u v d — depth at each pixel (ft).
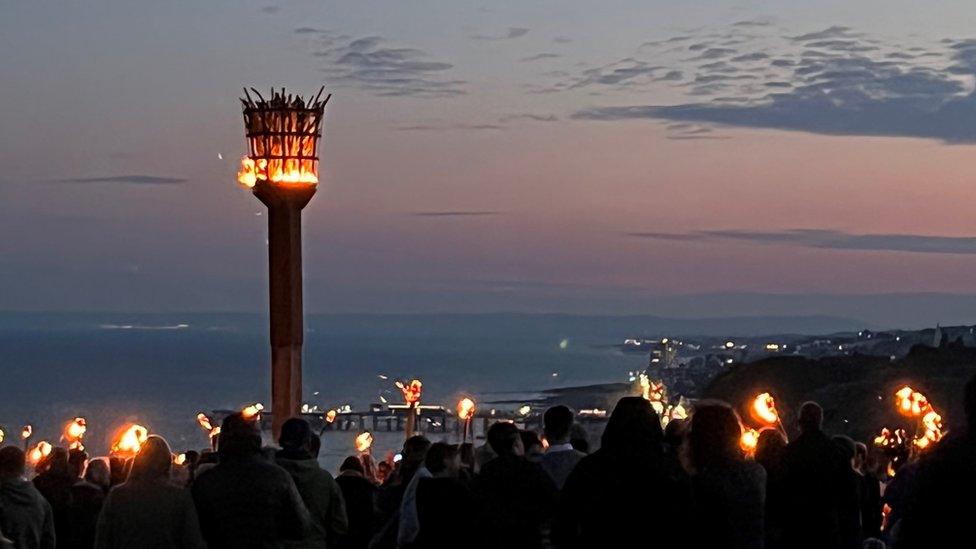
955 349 285.64
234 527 30.42
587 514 25.76
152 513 30.04
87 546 39.27
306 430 34.42
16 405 465.88
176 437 302.66
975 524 21.65
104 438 300.61
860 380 284.00
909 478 35.86
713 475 28.17
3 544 35.17
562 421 35.32
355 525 39.04
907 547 22.34
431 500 29.55
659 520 25.50
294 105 48.65
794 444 34.42
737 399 303.27
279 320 49.49
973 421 22.26
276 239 49.34
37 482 40.52
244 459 30.94
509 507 32.30
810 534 33.94
